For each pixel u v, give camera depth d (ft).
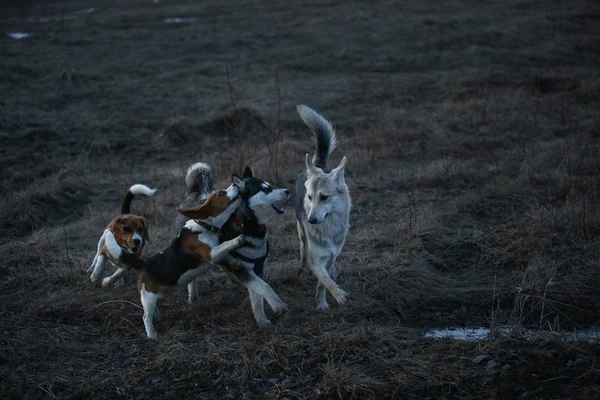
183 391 13.84
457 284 19.12
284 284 19.60
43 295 19.24
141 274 16.65
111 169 32.32
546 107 38.63
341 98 44.11
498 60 53.01
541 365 13.71
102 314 17.83
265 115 39.37
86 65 51.55
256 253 16.62
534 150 30.50
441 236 22.48
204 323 17.03
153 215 25.76
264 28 69.00
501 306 17.78
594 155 27.76
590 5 72.69
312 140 35.40
